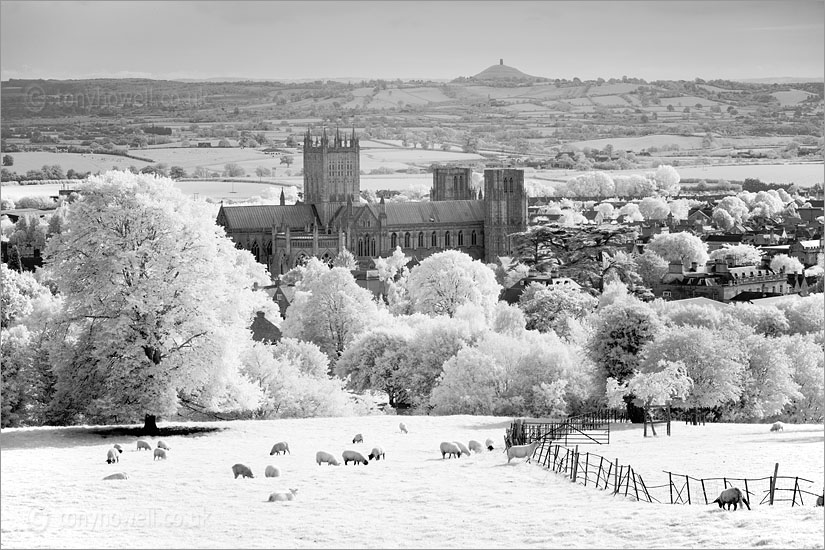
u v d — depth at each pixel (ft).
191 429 434.71
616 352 562.66
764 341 586.45
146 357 415.64
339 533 254.88
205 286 419.95
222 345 418.92
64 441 397.39
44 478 324.80
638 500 288.30
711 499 290.35
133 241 419.13
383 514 276.41
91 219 416.87
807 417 606.96
